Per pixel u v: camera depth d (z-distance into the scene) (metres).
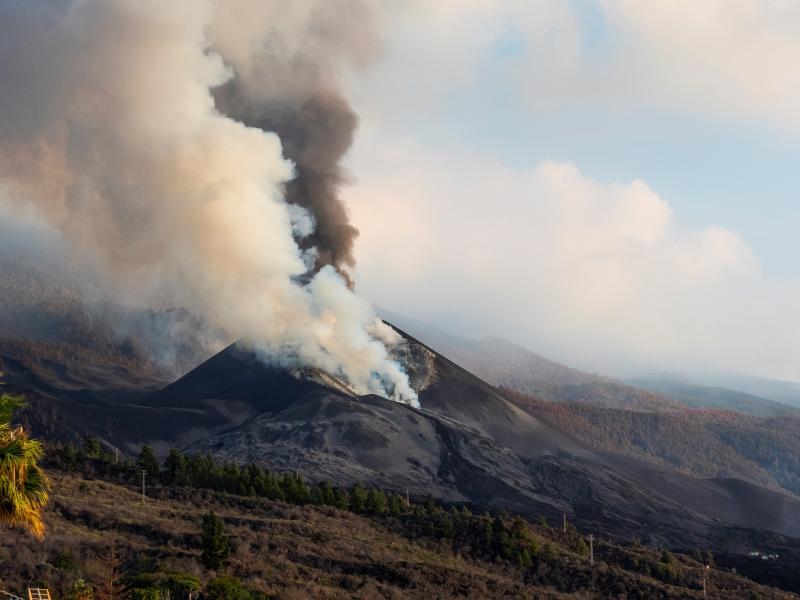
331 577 82.88
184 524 93.62
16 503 29.31
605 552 118.25
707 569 120.00
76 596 56.78
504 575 100.19
